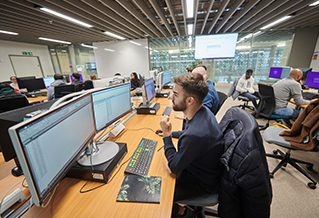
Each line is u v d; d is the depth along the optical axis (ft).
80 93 2.60
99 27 15.30
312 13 11.94
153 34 20.43
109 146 3.03
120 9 11.79
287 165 5.62
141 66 21.65
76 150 2.33
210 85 5.89
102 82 8.29
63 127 1.96
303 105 6.88
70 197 2.15
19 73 21.75
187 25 16.28
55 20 12.80
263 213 2.26
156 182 2.40
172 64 20.75
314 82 8.97
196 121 2.46
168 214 1.90
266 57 17.97
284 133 4.65
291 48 17.51
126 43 21.27
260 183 2.12
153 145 3.51
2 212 1.89
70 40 21.75
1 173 2.80
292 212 3.84
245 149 2.15
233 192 2.38
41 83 12.92
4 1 9.29
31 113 2.76
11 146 2.40
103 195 2.18
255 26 15.61
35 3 9.30
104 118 3.43
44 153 1.58
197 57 17.66
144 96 6.29
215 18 13.94
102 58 22.63
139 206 2.01
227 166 2.31
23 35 17.78
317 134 3.78
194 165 2.69
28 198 2.15
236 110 2.82
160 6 12.71
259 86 7.80
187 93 2.43
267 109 7.68
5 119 2.27
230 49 16.71
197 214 3.54
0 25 13.84
